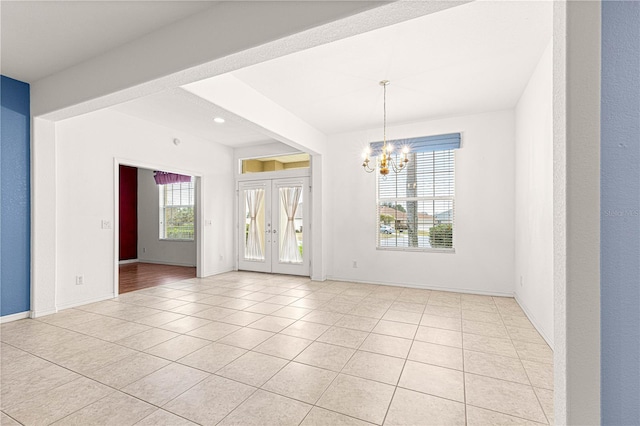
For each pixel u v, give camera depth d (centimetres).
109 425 174
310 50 281
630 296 99
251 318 356
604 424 100
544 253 296
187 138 572
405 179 516
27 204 356
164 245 806
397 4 170
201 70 244
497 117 448
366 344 283
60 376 226
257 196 668
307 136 502
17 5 221
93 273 427
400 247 517
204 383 217
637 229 98
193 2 222
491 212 452
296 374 230
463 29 251
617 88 100
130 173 832
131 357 257
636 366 98
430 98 400
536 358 254
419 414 183
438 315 363
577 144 99
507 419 179
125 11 230
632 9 100
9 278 342
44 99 343
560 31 108
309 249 610
